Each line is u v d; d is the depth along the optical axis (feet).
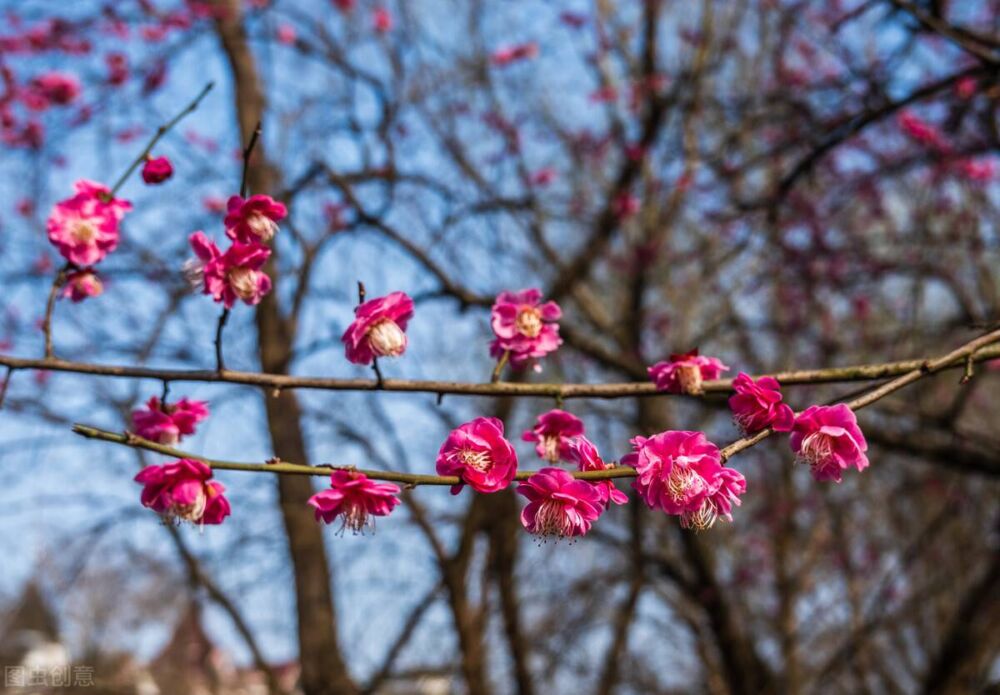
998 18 24.23
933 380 29.07
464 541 26.16
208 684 41.04
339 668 22.27
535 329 10.28
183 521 7.60
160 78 26.63
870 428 22.84
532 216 29.19
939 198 27.63
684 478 7.27
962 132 23.91
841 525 35.45
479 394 9.70
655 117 28.30
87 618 35.70
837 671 33.42
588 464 7.73
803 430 7.87
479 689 25.25
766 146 27.45
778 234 25.79
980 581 29.22
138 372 9.16
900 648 35.24
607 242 29.63
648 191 29.14
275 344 23.06
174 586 32.35
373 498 7.48
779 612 35.60
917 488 32.45
